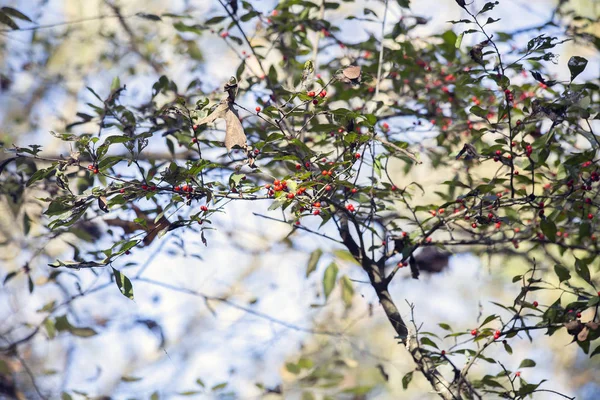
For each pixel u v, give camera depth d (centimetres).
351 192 383
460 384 361
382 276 407
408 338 370
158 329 653
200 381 600
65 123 652
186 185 334
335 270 555
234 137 321
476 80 358
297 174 333
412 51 475
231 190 330
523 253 484
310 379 641
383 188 415
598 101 439
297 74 485
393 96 500
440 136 470
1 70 703
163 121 458
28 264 525
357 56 502
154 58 647
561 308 350
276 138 330
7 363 633
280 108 337
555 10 509
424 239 396
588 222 388
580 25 532
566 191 398
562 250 428
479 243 405
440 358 371
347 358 643
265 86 473
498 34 460
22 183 475
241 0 457
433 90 482
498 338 365
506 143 364
